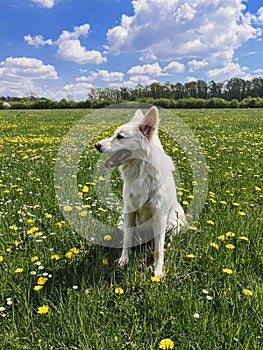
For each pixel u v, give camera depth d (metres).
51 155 3.39
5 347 0.90
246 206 1.93
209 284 1.17
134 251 1.51
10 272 1.22
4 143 4.48
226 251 1.39
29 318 1.00
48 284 1.18
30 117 11.92
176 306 1.05
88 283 1.20
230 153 3.60
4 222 1.64
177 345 0.92
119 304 1.10
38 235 1.48
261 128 6.44
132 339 0.95
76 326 0.96
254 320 1.00
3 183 2.36
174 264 1.33
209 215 1.76
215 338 0.93
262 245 1.44
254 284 1.17
